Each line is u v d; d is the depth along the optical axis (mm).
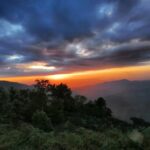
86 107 79500
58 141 8930
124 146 8078
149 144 7949
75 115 60031
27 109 44312
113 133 10266
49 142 8766
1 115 34750
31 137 9422
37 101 51688
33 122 26891
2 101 45500
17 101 52875
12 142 9078
